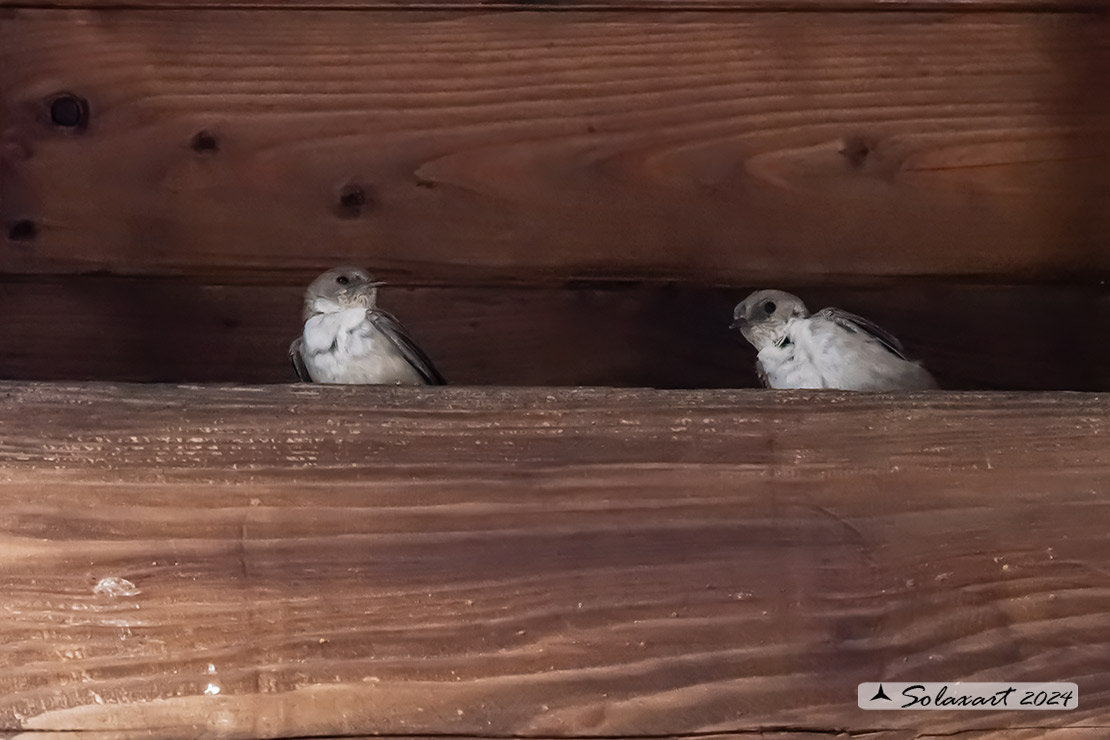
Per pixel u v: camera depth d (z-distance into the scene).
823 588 1.76
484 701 1.71
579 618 1.74
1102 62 2.69
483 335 2.68
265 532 1.76
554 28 2.71
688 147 2.70
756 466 1.81
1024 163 2.68
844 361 2.61
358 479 1.79
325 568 1.75
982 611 1.75
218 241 2.66
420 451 1.81
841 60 2.70
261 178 2.68
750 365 2.69
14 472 1.77
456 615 1.74
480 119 2.70
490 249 2.69
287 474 1.79
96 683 1.70
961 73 2.69
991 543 1.78
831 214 2.69
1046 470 1.82
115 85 2.67
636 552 1.77
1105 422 1.84
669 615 1.74
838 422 1.84
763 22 2.71
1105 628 1.74
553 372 2.67
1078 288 2.69
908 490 1.80
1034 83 2.69
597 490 1.80
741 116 2.70
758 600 1.75
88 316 2.64
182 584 1.74
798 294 2.68
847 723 1.71
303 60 2.69
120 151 2.66
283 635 1.73
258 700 1.70
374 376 2.65
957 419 1.84
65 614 1.72
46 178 2.65
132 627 1.72
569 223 2.69
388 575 1.75
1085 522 1.79
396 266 2.68
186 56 2.68
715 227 2.69
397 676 1.71
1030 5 2.68
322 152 2.69
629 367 2.68
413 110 2.70
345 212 2.68
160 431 1.80
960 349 2.67
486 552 1.76
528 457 1.81
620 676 1.72
